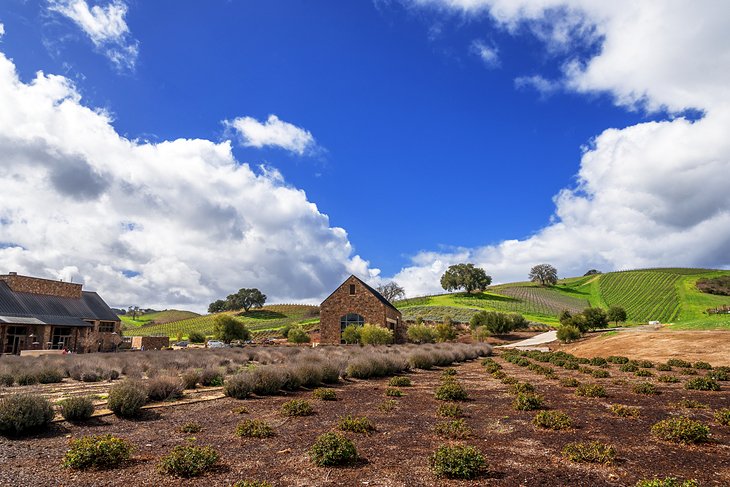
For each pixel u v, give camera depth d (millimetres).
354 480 7691
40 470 8281
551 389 17953
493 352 44969
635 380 20203
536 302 120312
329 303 61531
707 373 20750
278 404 14945
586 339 48406
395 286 123688
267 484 7098
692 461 8594
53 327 53062
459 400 15609
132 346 66375
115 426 11758
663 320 82500
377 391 18000
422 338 61250
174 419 12633
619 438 10242
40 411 11109
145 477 7898
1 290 51812
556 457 8867
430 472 8062
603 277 159375
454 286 141000
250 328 103625
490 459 8781
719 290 109125
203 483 7609
